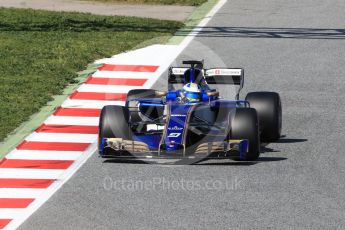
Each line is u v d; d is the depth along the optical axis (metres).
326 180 47.56
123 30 85.94
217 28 88.12
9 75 69.31
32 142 54.22
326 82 69.50
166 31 86.12
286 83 68.94
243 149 47.97
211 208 43.44
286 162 50.25
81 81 68.94
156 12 95.44
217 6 99.00
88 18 90.62
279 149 52.62
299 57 77.44
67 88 67.12
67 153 52.31
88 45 79.31
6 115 59.25
